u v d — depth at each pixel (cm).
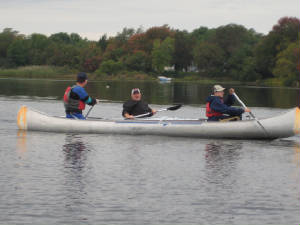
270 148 966
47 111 1748
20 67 9850
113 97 2642
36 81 5472
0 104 1992
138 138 1081
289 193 626
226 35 9681
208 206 575
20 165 769
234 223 524
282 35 7794
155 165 785
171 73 9894
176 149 941
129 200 595
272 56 7756
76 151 900
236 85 6072
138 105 1175
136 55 9700
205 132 1092
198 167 773
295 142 1053
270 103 2377
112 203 583
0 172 720
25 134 1120
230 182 679
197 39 11681
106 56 9869
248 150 939
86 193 620
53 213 548
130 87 4300
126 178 696
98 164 785
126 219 532
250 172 741
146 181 680
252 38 11338
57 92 2995
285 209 566
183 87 4722
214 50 9181
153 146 973
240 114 1145
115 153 886
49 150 907
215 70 9119
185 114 1725
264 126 1070
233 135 1086
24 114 1187
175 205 578
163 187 651
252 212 556
